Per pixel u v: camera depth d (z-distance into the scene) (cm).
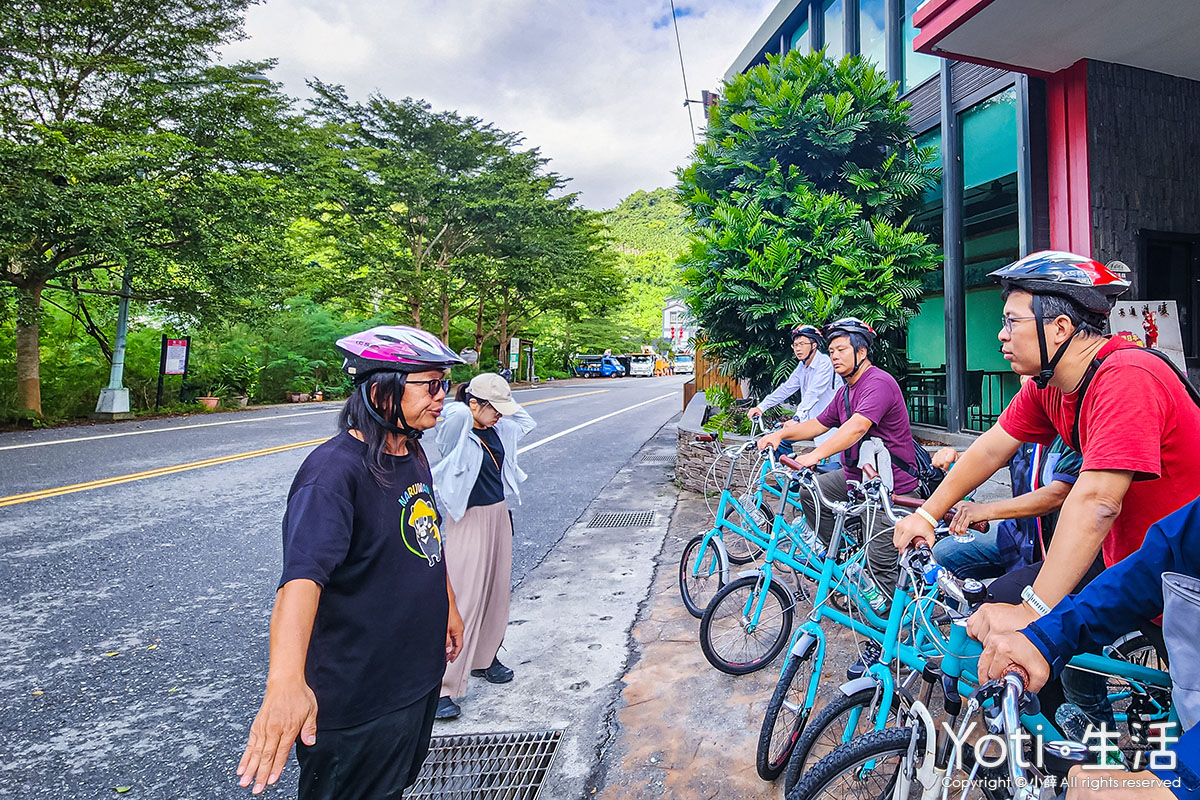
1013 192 738
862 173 752
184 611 435
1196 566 126
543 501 742
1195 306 654
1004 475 622
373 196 2544
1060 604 136
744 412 773
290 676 136
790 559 348
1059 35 578
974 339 843
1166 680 179
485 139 2847
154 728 302
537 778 262
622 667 350
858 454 339
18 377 1466
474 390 324
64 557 541
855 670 260
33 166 1272
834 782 204
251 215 1627
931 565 206
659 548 558
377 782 168
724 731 288
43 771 270
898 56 924
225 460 971
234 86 1634
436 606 180
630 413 1777
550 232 3031
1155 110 645
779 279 675
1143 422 165
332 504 155
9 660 368
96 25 1490
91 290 1591
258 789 128
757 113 775
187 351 1798
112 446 1112
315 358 2308
